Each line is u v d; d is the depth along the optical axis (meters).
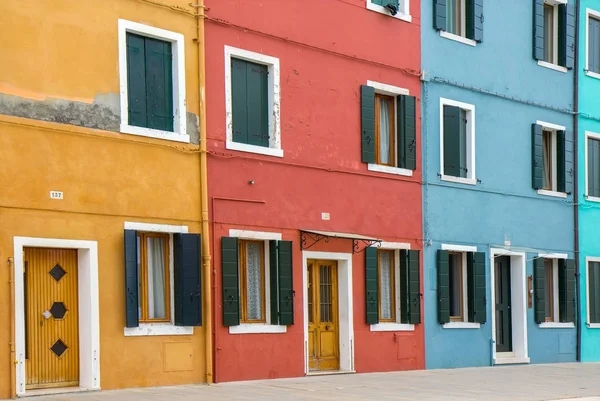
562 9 26.11
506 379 19.61
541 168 25.00
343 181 19.75
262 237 18.08
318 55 19.42
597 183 26.91
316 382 17.61
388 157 21.27
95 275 15.40
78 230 15.24
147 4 16.45
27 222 14.62
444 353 21.81
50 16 15.11
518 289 24.22
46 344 15.04
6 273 14.30
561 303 25.45
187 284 16.59
